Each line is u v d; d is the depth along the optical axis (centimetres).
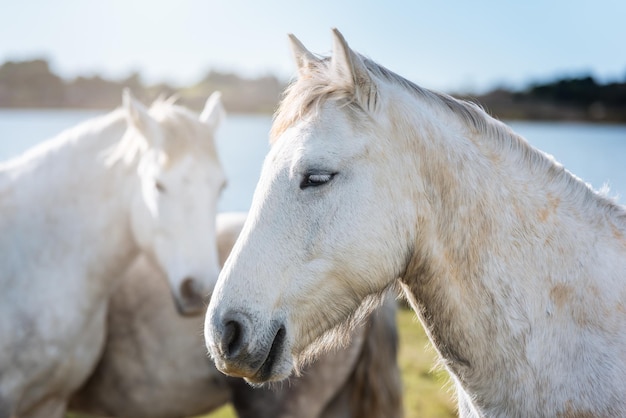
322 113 181
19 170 365
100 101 2445
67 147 370
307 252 179
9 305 341
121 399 397
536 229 181
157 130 355
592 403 168
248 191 1041
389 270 183
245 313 175
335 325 188
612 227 185
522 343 176
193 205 350
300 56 197
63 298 353
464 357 184
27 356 344
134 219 366
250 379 181
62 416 376
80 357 364
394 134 182
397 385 383
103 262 367
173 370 386
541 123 2809
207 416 575
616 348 171
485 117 192
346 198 178
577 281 177
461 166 183
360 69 180
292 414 368
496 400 181
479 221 182
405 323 877
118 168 371
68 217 360
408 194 182
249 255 179
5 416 338
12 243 348
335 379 373
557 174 189
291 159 180
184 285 344
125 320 391
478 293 180
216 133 386
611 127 2759
